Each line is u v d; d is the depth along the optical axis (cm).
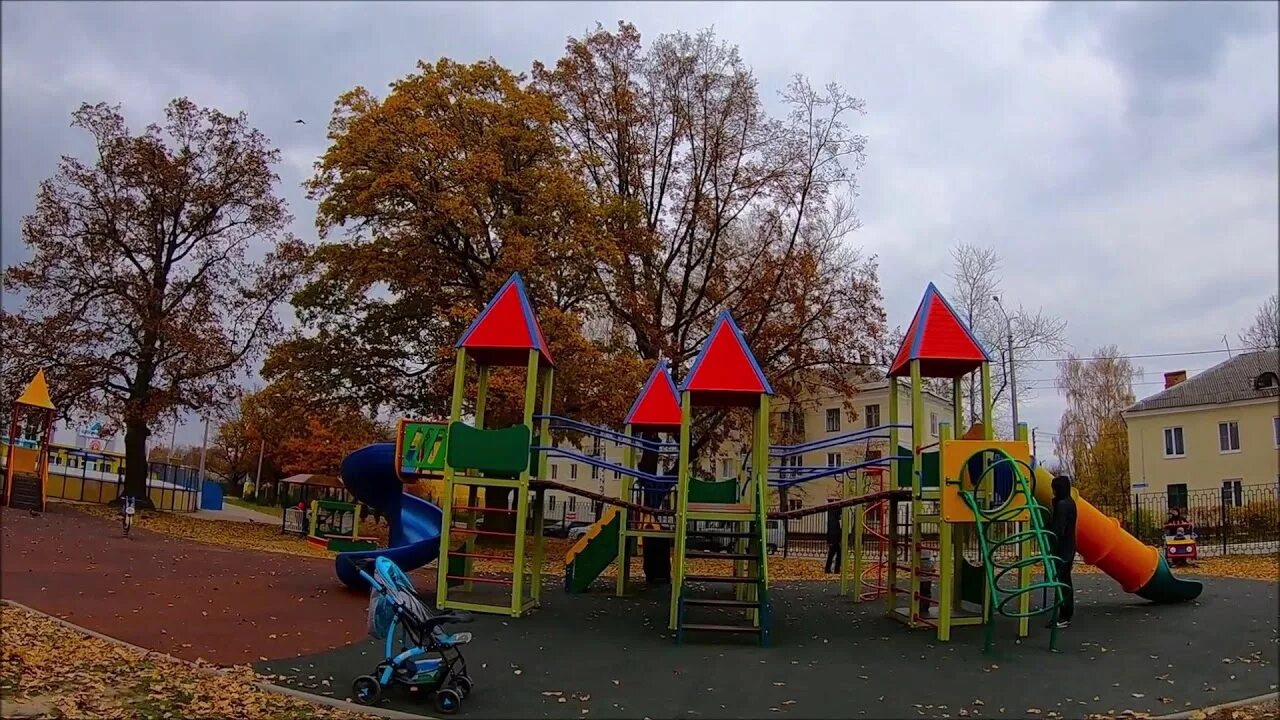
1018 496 1145
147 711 695
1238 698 803
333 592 1433
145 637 980
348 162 2530
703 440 2891
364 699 768
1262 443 3900
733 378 1234
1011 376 3928
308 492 4612
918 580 1291
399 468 1412
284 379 2812
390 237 2680
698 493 1612
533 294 2594
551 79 3019
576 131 3056
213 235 3331
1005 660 988
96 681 766
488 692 816
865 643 1110
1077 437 5991
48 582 1339
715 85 2966
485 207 2627
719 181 2977
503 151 2691
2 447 3506
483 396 1518
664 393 1934
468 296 2695
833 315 2898
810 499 5153
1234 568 2058
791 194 2941
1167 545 2177
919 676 905
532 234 2641
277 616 1170
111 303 3075
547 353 1438
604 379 2448
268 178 3353
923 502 1277
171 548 2064
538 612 1357
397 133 2514
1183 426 4181
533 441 1620
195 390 3088
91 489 3809
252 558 1962
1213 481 4034
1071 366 6078
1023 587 1150
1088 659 987
